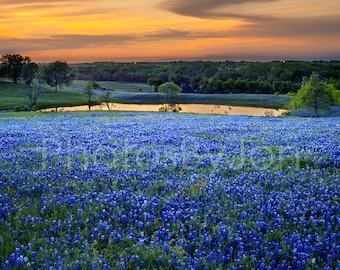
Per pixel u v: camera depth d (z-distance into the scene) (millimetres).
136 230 7102
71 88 178250
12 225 7168
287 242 6500
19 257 5652
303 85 71812
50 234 6781
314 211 7996
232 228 7020
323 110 70125
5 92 140375
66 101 123375
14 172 11281
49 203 8352
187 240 6574
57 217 7633
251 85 165750
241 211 8125
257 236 6789
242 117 45438
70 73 170000
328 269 5484
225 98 137125
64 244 6215
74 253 6008
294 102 71812
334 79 169125
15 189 9578
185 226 7258
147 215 7582
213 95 146375
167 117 42344
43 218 7602
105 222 7184
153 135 21031
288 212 7875
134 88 191375
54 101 121688
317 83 68938
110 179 10664
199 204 8516
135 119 37969
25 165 12414
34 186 9680
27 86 161500
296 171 11805
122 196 8969
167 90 124500
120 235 6641
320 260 5922
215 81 170250
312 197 8984
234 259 5930
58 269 5398
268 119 40406
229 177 11305
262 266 5621
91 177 10859
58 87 179875
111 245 6316
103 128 25859
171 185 10102
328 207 8352
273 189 9852
